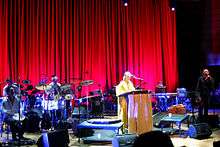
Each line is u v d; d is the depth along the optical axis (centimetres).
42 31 1273
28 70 1248
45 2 1276
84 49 1312
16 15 1244
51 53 1277
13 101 835
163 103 1227
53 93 976
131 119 778
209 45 1385
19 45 1238
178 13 1409
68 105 1069
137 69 1351
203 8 1378
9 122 830
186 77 1425
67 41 1294
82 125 814
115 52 1338
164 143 389
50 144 615
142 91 781
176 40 1397
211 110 1337
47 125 968
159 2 1377
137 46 1356
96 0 1325
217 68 1387
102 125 807
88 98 1090
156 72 1366
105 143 803
